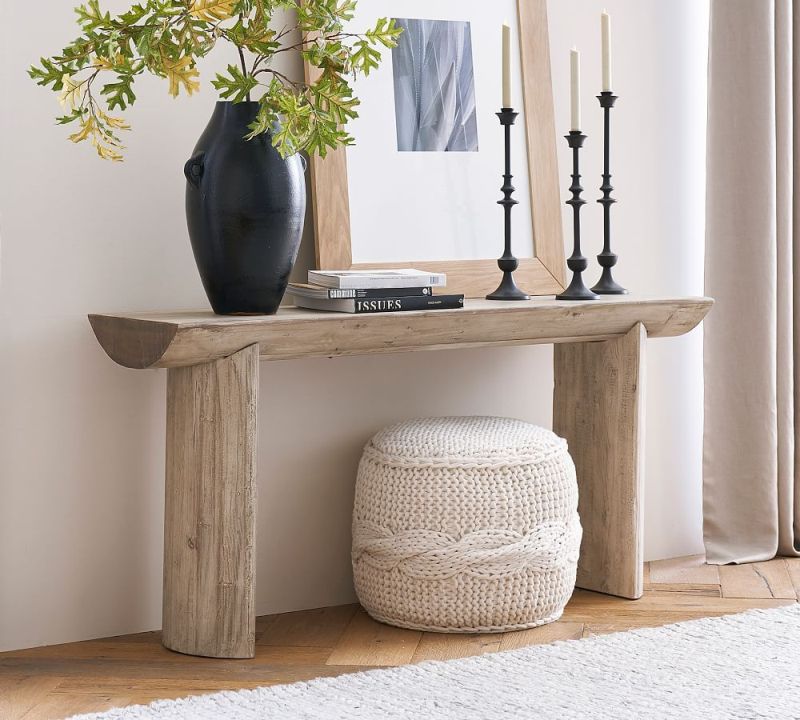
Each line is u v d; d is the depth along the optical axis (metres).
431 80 2.39
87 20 1.98
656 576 2.58
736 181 2.66
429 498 2.09
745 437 2.70
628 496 2.36
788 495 2.73
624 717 1.67
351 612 2.32
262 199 1.94
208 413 1.95
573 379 2.46
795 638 2.04
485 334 2.14
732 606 2.32
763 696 1.75
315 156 2.24
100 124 1.91
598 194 2.66
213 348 1.87
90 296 2.10
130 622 2.18
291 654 2.03
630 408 2.34
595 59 2.65
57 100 2.05
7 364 2.04
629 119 2.70
